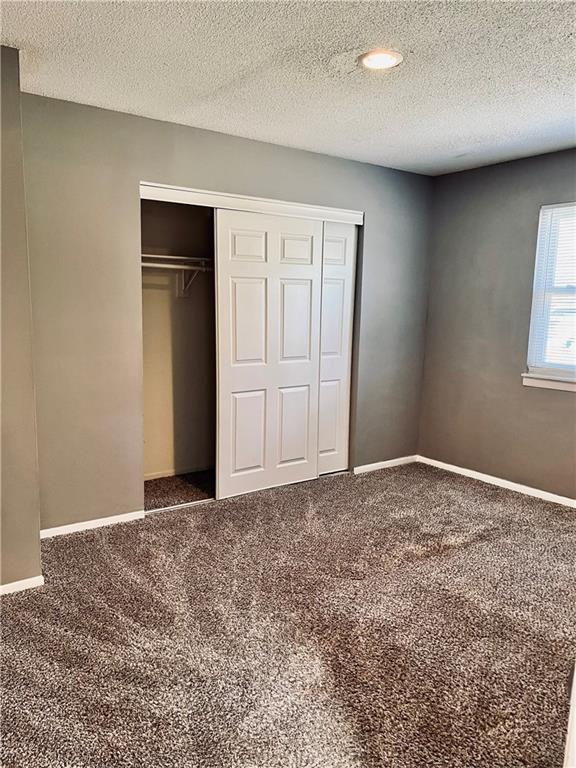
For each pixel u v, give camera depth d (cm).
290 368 407
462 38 213
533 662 215
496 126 321
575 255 371
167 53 231
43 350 302
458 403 455
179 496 390
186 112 307
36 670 204
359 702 191
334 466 449
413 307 467
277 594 260
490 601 258
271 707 188
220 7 192
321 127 329
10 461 252
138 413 338
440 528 343
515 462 416
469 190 432
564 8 189
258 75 253
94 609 245
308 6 190
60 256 301
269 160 368
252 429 395
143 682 199
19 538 258
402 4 188
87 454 324
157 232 409
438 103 285
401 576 280
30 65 245
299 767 164
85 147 301
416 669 209
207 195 346
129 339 329
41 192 291
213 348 446
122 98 287
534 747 174
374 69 244
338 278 423
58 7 193
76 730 176
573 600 261
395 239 444
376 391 455
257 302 382
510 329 412
